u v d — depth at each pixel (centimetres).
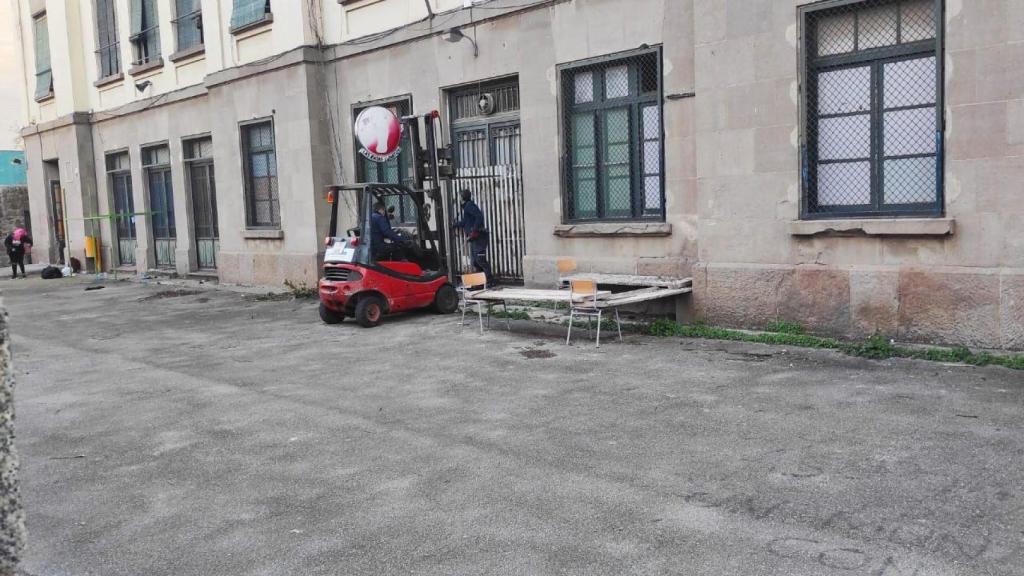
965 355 807
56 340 1269
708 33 998
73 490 582
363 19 1537
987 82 804
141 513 532
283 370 942
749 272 983
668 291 1016
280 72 1678
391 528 486
